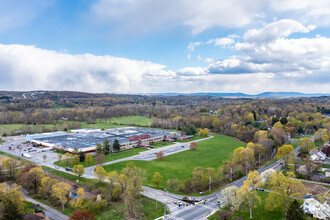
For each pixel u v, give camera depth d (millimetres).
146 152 190750
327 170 126125
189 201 96562
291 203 80000
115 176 104000
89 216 74125
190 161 163875
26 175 107062
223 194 91125
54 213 88188
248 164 136500
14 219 81250
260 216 83250
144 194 105062
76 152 168375
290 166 130500
